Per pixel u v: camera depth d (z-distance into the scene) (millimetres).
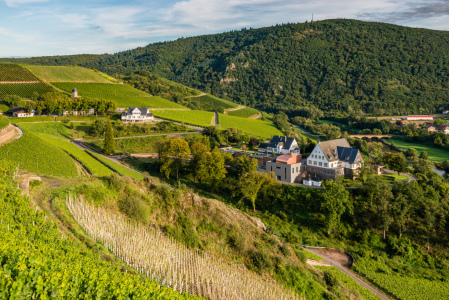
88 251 37438
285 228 94625
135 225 51688
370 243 88062
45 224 38344
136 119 196500
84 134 165250
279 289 52594
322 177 114062
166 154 121500
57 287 24141
